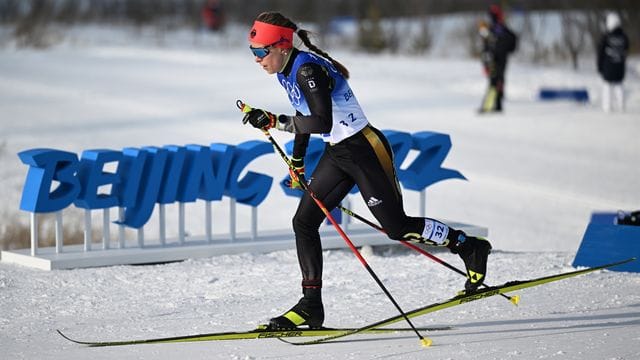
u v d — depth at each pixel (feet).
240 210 127.34
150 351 52.13
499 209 125.80
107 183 80.43
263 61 53.11
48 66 308.60
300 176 55.93
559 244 106.73
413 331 56.49
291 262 82.17
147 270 77.61
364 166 53.72
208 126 192.65
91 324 59.82
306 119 52.01
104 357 50.80
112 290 70.08
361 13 476.95
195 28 495.82
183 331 57.47
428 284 71.72
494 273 76.13
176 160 82.69
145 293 69.15
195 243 85.05
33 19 416.46
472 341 53.67
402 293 68.49
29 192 78.48
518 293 67.62
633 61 309.22
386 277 74.74
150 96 239.50
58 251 79.77
